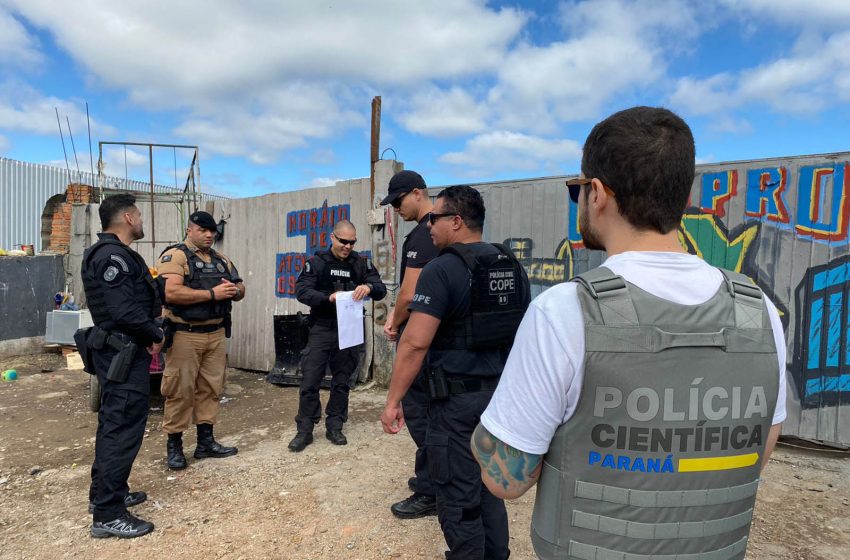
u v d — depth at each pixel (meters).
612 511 0.91
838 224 3.67
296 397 5.74
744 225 4.00
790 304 3.85
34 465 3.87
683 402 0.89
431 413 2.11
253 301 7.03
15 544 2.78
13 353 7.74
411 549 2.71
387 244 5.85
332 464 3.82
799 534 2.81
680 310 0.91
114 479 2.83
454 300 2.05
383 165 5.84
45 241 9.45
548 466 0.97
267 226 6.91
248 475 3.63
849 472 3.56
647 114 0.97
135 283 2.99
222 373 4.01
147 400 3.00
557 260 4.85
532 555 2.65
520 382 0.95
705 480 0.91
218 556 2.65
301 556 2.65
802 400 3.83
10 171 11.62
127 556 2.66
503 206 5.15
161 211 7.80
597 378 0.89
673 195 0.96
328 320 4.18
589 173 1.03
